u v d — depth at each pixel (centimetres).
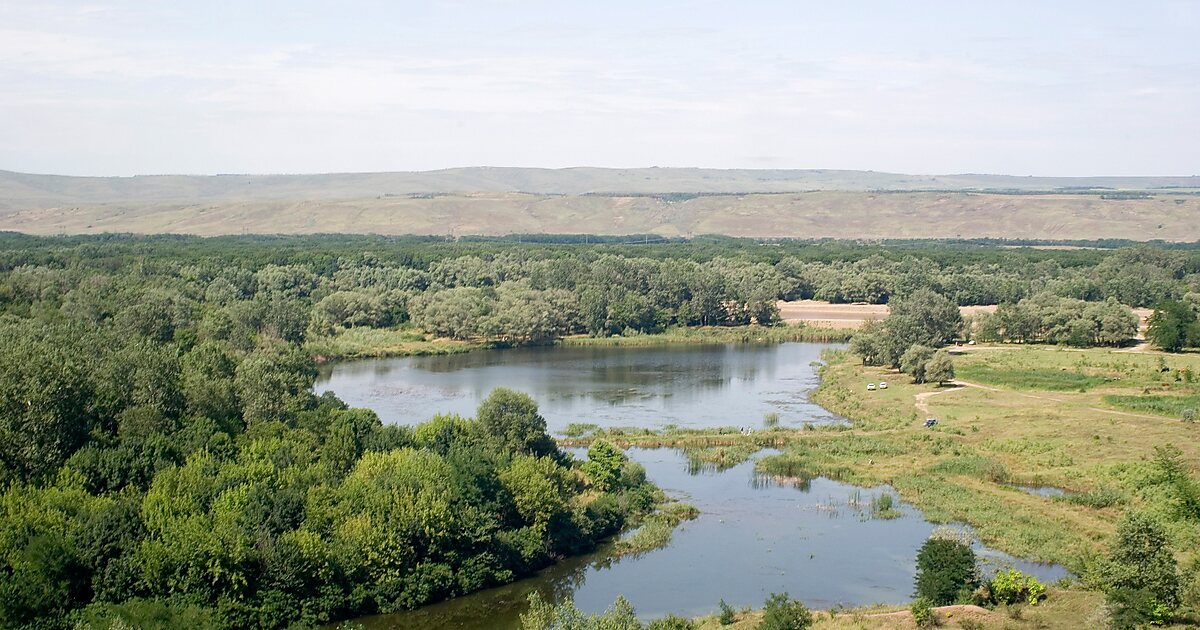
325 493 9888
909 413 17488
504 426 12388
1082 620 8256
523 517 10750
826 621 8544
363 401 18575
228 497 9419
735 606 9344
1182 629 7844
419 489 10112
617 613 7669
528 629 7800
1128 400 17338
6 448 9512
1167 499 11394
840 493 13012
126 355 11944
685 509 12200
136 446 10181
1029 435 15200
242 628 8669
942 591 9019
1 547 8288
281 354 17925
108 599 8469
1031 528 11194
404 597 9400
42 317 18388
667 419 17512
